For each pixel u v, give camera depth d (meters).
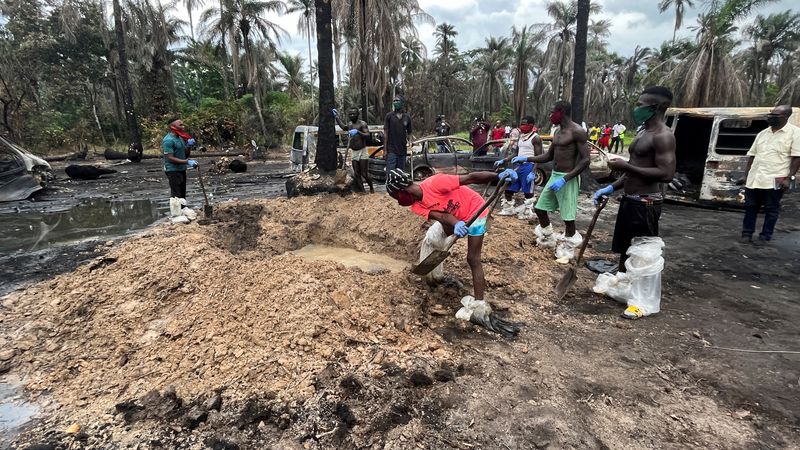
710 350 3.13
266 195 10.52
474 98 44.06
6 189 10.18
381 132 11.61
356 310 3.42
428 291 4.01
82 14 28.58
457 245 5.11
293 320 3.17
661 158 3.64
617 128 20.75
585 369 2.90
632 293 3.84
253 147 25.22
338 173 7.55
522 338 3.32
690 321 3.60
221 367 2.86
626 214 3.96
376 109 27.73
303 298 3.37
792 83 29.89
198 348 3.05
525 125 6.87
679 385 2.74
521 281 4.43
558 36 35.25
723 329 3.45
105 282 4.15
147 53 28.00
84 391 2.81
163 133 26.86
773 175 5.50
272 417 2.46
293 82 40.47
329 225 6.25
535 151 6.43
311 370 2.81
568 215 4.93
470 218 3.41
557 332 3.43
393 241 5.53
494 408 2.50
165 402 2.61
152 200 9.98
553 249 5.43
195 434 2.38
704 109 8.12
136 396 2.71
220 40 31.08
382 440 2.27
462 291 4.09
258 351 2.96
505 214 7.26
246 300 3.44
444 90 38.81
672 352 3.12
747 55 32.19
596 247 5.68
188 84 42.62
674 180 8.97
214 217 6.82
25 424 2.52
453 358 3.00
